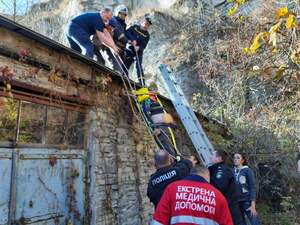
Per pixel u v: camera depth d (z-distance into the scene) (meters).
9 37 3.36
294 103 10.51
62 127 4.21
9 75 3.33
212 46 13.31
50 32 13.91
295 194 8.47
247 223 5.88
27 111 3.73
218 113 11.31
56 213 3.89
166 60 14.11
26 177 3.56
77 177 4.34
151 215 5.72
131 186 5.29
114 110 5.12
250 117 10.41
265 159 8.78
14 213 3.36
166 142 5.38
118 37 6.78
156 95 5.89
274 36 3.22
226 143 8.66
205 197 2.80
